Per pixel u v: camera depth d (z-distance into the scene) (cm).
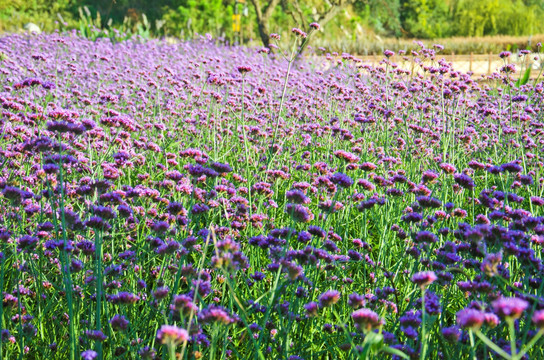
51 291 320
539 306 228
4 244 302
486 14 4469
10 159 428
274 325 280
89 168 411
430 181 398
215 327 219
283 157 618
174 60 1333
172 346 186
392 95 868
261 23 2217
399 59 1970
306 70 1416
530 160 601
